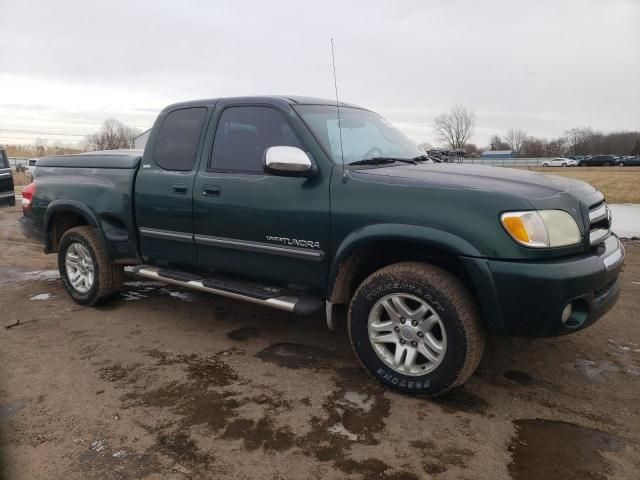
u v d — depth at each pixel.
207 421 2.90
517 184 3.04
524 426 2.85
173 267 4.40
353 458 2.56
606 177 33.09
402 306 3.13
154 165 4.34
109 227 4.67
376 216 3.10
